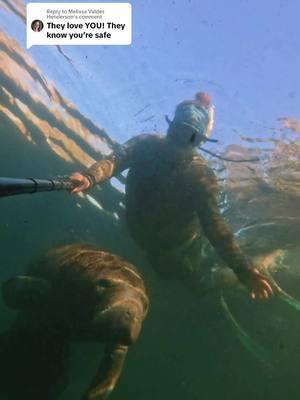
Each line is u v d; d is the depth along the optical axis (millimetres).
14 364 1618
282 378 3338
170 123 1803
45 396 1650
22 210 3240
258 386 3377
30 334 1641
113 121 2578
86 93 2510
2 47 2451
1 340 1681
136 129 2520
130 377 3250
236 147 2414
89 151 2822
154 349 3201
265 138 2312
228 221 2955
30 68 2504
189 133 1731
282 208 2732
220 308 2969
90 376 2955
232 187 2691
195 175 1805
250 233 2979
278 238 2906
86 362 2883
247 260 1599
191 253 2166
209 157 2516
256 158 2430
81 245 1799
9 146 2885
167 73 2246
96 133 2713
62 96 2596
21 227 3316
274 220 2838
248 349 3232
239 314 3049
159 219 1885
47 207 3188
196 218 1930
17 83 2553
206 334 3162
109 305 1301
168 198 1844
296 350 3186
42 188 589
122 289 1369
